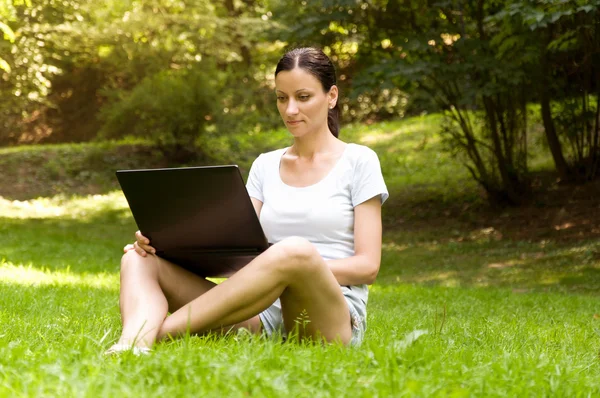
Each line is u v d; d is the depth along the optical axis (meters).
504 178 16.34
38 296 6.07
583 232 14.20
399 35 14.74
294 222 3.44
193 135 23.12
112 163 23.05
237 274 3.05
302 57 3.46
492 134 16.25
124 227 17.61
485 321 5.53
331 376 2.47
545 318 6.57
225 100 24.41
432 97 15.66
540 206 16.06
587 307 7.94
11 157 23.22
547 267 12.30
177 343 2.86
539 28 13.06
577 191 16.31
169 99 22.61
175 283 3.37
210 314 3.04
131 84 27.81
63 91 29.22
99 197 21.23
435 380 2.50
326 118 3.53
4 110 26.31
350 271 3.29
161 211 3.20
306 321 3.15
